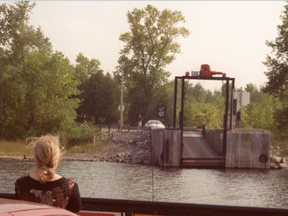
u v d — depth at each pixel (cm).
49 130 4816
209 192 2261
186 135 4169
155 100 7294
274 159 3450
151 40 7606
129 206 410
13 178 2491
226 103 3422
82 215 420
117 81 7894
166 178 2728
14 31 4972
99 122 8219
